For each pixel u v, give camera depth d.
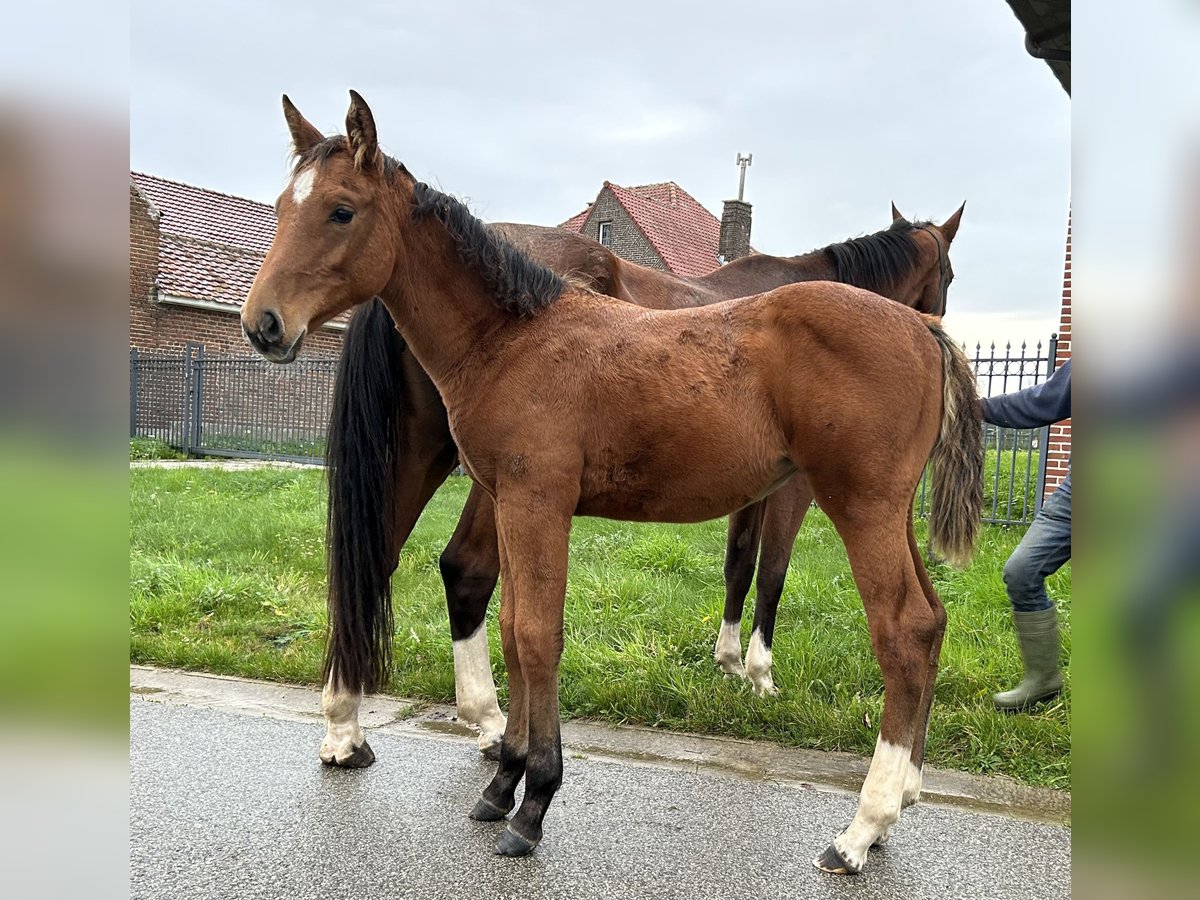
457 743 3.41
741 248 23.72
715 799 2.89
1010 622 4.53
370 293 2.62
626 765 3.17
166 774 3.03
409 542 6.64
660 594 5.11
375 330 3.14
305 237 2.49
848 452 2.44
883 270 4.36
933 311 4.69
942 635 2.74
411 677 4.04
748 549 4.02
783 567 3.82
